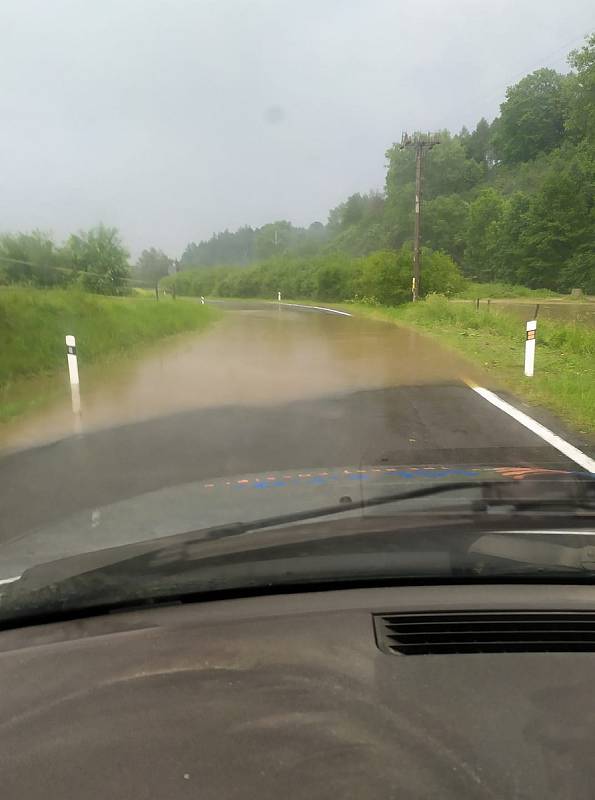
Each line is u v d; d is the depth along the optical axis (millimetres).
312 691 1900
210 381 11055
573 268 66750
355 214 128125
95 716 1842
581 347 14586
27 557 3609
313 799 1493
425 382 10570
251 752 1657
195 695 1909
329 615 2359
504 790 1504
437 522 3123
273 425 7613
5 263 21828
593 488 3967
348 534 2926
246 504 4211
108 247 28094
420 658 2064
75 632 2393
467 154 127062
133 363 13609
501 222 78188
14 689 2008
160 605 2549
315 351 15352
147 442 6922
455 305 26703
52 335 13336
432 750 1639
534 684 1913
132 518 4141
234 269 94250
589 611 2373
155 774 1600
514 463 5719
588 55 66750
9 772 1638
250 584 2568
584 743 1657
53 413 8641
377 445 6523
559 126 105000
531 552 2770
